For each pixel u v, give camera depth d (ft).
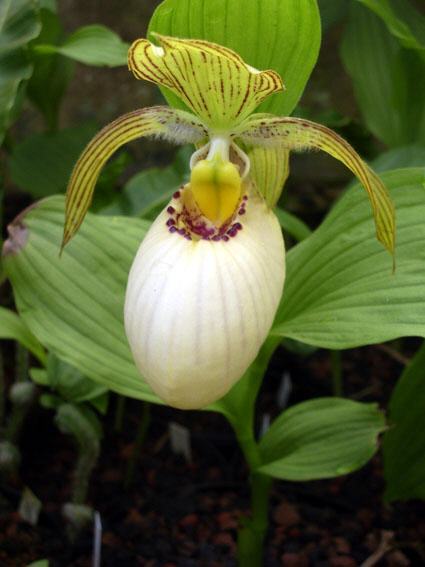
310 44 0.65
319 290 0.73
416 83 1.13
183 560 0.95
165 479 1.09
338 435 0.81
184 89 0.64
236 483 1.09
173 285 0.61
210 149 0.68
